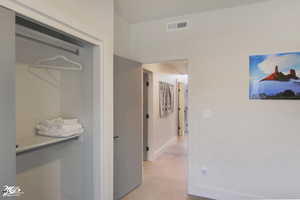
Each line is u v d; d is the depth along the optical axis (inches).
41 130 62.0
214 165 98.7
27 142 53.5
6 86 38.1
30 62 60.2
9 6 38.2
